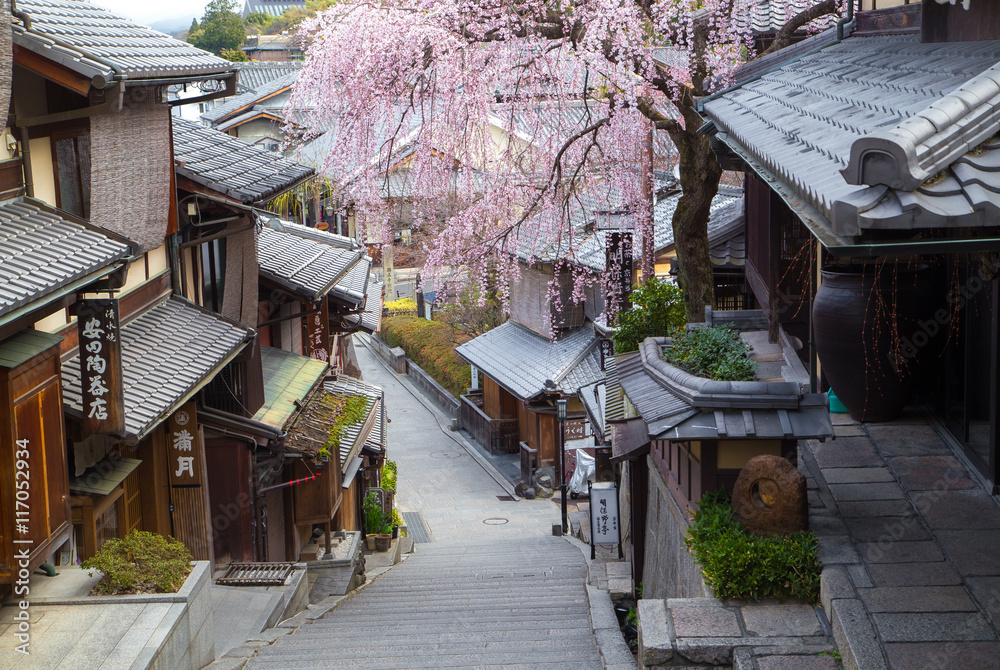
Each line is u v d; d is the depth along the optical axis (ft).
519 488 85.97
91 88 25.61
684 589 26.32
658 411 24.95
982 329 25.59
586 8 40.73
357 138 43.75
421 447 103.30
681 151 41.19
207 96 35.22
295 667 26.22
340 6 42.29
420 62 41.32
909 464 27.27
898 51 23.70
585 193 55.11
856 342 28.89
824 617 20.13
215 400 38.60
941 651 17.11
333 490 48.03
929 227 10.25
